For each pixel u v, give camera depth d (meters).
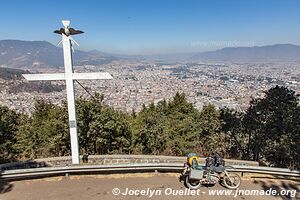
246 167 6.22
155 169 6.41
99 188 5.70
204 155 13.02
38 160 7.91
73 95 6.73
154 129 13.16
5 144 12.58
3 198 5.23
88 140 11.60
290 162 12.41
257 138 13.99
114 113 12.55
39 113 16.39
